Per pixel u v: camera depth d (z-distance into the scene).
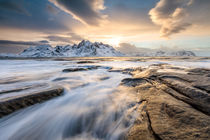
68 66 21.27
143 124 2.93
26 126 3.44
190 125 2.51
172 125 2.63
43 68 18.41
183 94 4.47
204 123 2.49
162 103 3.82
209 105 3.27
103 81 8.75
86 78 9.88
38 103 4.54
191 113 2.96
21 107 4.08
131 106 4.11
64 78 9.87
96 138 3.02
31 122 3.60
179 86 5.13
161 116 3.09
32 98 4.54
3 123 3.47
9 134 3.16
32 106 4.31
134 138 2.51
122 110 3.93
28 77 10.47
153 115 3.21
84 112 4.02
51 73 12.70
